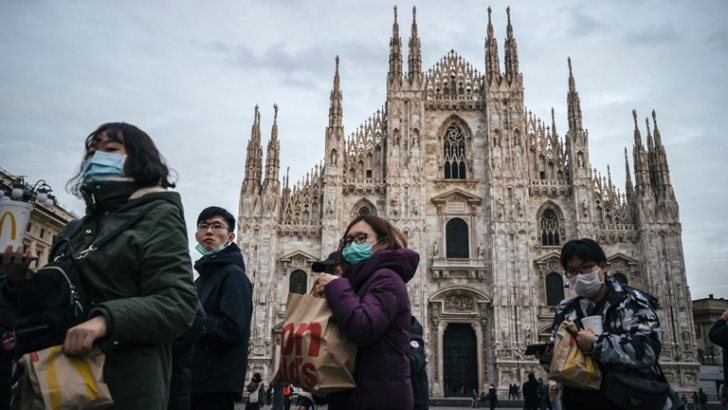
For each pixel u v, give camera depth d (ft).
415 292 208.85
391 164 222.89
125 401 18.99
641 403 27.45
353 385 23.08
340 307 22.68
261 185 226.58
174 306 19.60
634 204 220.23
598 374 27.78
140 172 21.84
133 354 19.47
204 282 39.47
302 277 216.54
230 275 38.22
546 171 225.76
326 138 225.56
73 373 16.88
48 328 17.87
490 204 217.97
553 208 222.28
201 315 31.42
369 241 27.04
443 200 222.48
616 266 213.25
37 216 208.85
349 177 227.20
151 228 20.71
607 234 216.95
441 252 218.59
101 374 17.51
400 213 217.77
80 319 18.90
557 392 39.73
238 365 36.35
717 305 366.63
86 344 16.90
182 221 21.86
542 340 205.36
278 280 216.13
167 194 22.06
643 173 219.20
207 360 36.09
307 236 220.84
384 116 234.58
